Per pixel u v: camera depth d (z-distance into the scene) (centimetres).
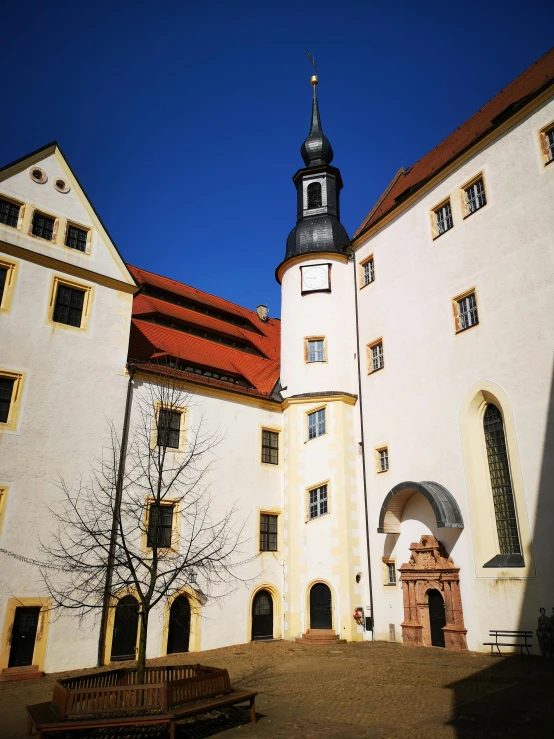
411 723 959
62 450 1869
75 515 1830
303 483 2419
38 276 1983
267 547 2373
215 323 3078
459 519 1866
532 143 1911
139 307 2747
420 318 2223
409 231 2378
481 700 1083
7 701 1305
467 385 1956
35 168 2092
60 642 1722
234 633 2150
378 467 2281
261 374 2817
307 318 2669
